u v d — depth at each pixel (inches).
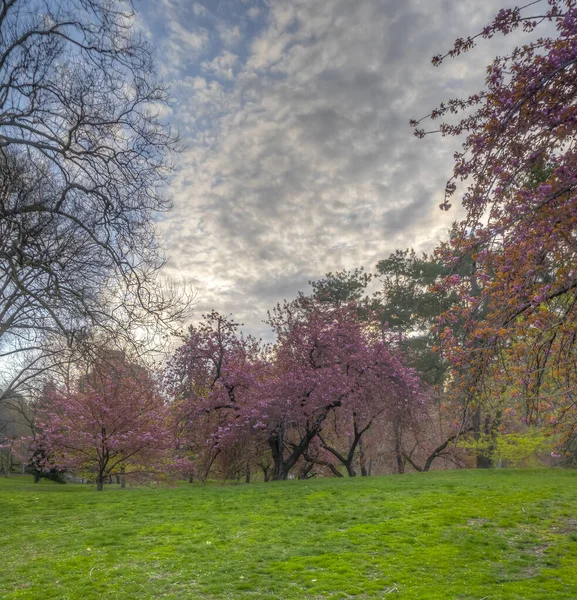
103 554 371.9
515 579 305.7
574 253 235.1
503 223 244.7
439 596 275.6
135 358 482.9
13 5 409.4
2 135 406.9
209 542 398.3
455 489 619.2
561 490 593.3
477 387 284.2
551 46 228.2
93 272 435.8
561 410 298.0
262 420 802.2
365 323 951.6
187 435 901.2
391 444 1160.8
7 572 332.5
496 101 232.5
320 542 394.6
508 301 247.9
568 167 223.6
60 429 837.8
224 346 888.3
